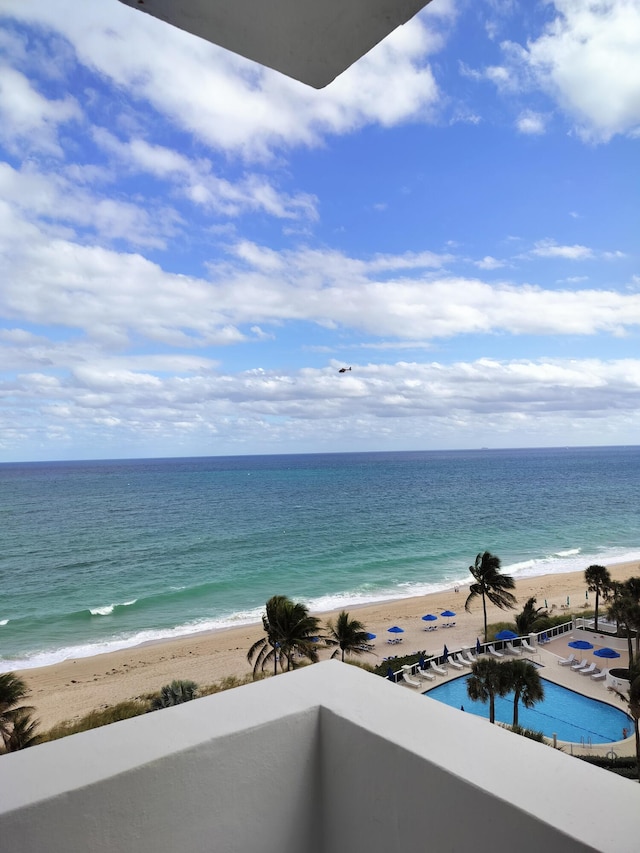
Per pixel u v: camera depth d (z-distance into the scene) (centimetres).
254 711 125
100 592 4362
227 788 115
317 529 6969
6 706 1848
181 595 4241
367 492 10900
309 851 129
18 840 92
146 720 121
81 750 109
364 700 130
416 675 2308
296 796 126
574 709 2005
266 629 2161
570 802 91
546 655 2516
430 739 112
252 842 119
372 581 4547
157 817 106
